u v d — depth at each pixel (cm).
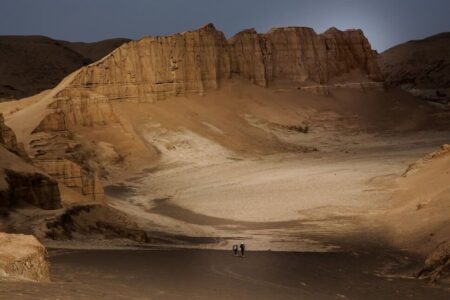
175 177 7125
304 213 5100
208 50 10025
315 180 6475
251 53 10862
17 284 1419
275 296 1886
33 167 3675
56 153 6394
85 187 4684
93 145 7331
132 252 2766
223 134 8869
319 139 9875
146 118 8506
